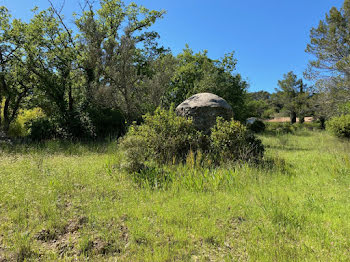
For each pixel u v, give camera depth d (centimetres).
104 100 1145
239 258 249
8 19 1259
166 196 414
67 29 1411
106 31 1456
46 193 385
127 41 1182
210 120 796
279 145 1152
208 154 655
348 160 635
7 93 1252
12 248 252
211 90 1560
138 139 600
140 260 242
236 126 712
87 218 321
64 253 251
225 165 605
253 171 564
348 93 1664
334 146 1023
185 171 543
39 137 1054
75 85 1377
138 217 329
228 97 1678
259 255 249
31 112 1498
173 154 671
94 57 1159
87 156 746
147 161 653
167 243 266
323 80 1778
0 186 405
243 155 649
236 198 412
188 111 815
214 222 320
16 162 602
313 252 255
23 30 1254
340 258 244
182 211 350
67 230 296
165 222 319
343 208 373
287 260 238
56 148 860
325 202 399
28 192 383
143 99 1229
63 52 1341
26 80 1316
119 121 1252
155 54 1675
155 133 706
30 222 307
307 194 435
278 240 279
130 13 1630
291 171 604
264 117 5125
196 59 1870
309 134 1791
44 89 1260
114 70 1145
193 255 254
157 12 1672
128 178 509
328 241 277
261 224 319
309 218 336
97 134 1133
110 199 390
